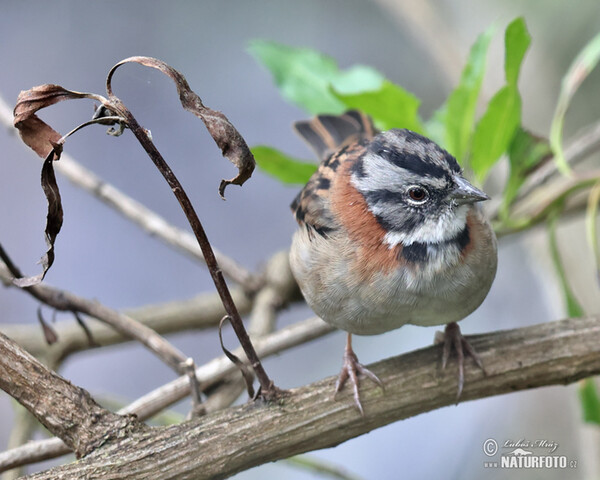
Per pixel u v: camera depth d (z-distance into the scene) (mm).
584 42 12180
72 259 14750
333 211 7715
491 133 8188
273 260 9961
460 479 12570
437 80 14891
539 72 11922
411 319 7844
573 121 12883
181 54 15094
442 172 7520
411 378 7207
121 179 14922
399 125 8461
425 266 7496
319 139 10250
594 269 10891
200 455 6340
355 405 6957
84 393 6297
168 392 7414
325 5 15195
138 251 14906
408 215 7535
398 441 13344
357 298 7621
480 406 13156
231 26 15148
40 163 14898
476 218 7703
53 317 7766
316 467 8703
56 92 5285
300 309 14148
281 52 9539
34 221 14789
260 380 6605
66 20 14938
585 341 7398
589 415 8094
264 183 15305
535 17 11977
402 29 15070
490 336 7527
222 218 15141
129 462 6160
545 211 9008
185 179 15086
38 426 8359
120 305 14688
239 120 15250
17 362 6152
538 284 13531
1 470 6617
